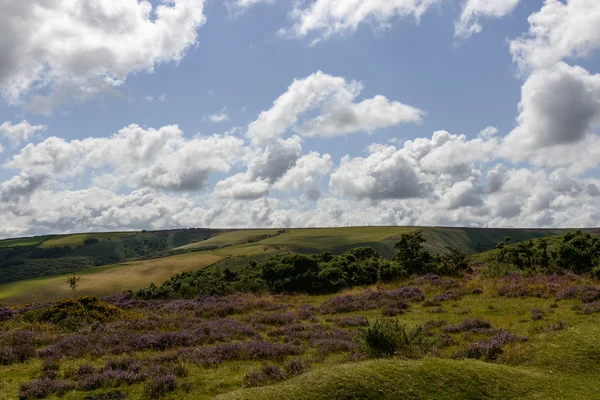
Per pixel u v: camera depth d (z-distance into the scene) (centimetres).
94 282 9512
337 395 909
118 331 1973
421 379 993
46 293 8856
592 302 1895
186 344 1722
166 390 1155
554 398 945
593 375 1043
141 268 11019
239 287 3928
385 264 4066
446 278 3319
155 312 2722
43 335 1977
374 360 1100
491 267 3450
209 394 1129
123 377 1259
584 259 2912
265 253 14325
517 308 2052
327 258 4525
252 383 1160
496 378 1026
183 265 11462
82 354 1599
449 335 1630
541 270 3009
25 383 1235
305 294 3659
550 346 1229
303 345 1614
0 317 2759
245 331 1900
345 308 2491
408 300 2608
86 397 1148
